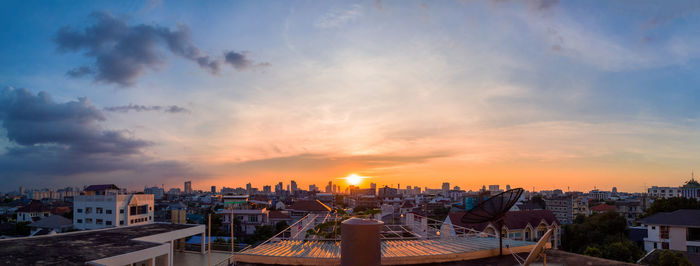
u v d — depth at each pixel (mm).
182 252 35156
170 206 160375
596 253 48062
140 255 23047
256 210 87312
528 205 124000
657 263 40750
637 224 74625
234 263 16391
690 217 52375
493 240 19078
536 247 10844
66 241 26000
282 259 15984
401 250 17156
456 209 115125
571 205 118875
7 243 24578
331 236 27672
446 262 15945
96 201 65688
